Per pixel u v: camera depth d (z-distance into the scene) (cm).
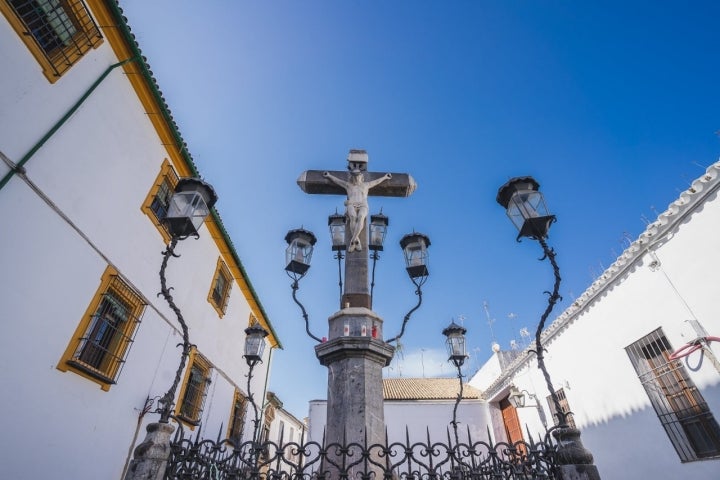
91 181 486
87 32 485
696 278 541
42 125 416
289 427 1816
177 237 302
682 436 577
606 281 710
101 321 502
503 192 323
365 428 307
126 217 554
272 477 270
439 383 1588
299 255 448
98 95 508
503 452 282
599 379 749
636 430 652
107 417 500
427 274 431
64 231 438
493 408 1309
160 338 632
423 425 1292
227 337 953
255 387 1161
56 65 439
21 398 376
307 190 480
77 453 448
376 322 381
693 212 543
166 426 254
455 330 581
